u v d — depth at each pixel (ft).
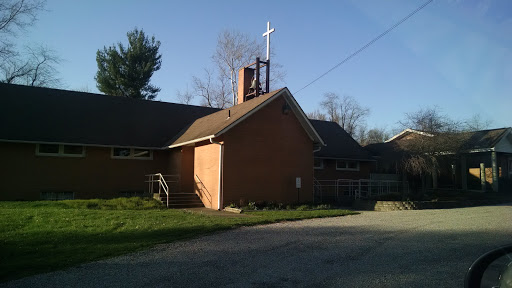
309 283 18.93
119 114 78.59
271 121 62.34
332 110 196.54
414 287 18.15
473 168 87.45
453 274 20.21
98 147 70.18
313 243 28.81
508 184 83.35
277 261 23.34
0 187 61.11
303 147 65.67
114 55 139.03
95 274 20.86
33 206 50.78
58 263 22.97
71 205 52.26
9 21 79.87
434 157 71.61
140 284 18.99
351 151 89.86
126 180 72.28
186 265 22.58
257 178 59.67
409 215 47.29
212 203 58.39
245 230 35.14
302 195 64.44
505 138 86.33
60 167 66.33
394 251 25.77
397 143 94.79
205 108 92.89
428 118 75.31
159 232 32.96
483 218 43.21
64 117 70.33
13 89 72.28
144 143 72.64
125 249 26.61
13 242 28.50
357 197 69.21
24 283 19.39
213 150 59.52
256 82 77.36
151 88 144.36
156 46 148.46
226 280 19.52
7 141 60.34
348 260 23.43
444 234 32.24
